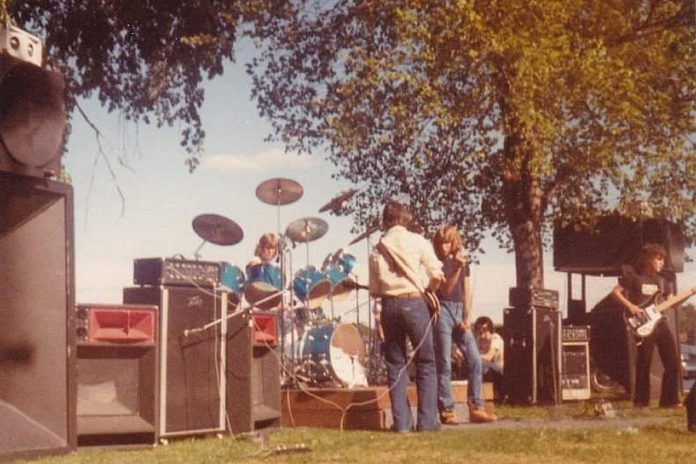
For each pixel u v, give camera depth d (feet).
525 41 75.25
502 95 77.46
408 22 75.56
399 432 36.91
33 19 68.74
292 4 86.74
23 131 26.76
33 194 27.20
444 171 87.25
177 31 72.90
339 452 29.45
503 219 90.17
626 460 27.76
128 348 32.55
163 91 73.51
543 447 30.25
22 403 27.20
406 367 37.55
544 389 57.77
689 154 81.41
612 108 79.41
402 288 36.99
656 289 50.78
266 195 56.75
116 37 71.87
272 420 39.52
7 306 26.86
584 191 84.02
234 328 35.94
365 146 82.33
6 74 26.43
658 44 84.48
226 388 35.50
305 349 46.37
